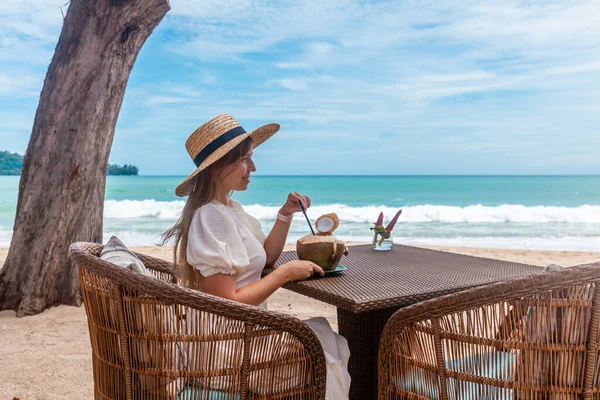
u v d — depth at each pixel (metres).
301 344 1.75
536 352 1.47
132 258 1.89
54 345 3.94
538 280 1.41
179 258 2.04
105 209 18.94
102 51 4.73
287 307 5.13
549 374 1.47
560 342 1.45
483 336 1.52
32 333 4.23
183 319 1.64
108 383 1.76
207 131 2.12
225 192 2.14
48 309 4.86
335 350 1.91
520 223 15.76
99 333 1.76
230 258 1.86
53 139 4.77
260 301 1.98
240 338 1.65
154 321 1.63
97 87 4.75
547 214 16.86
